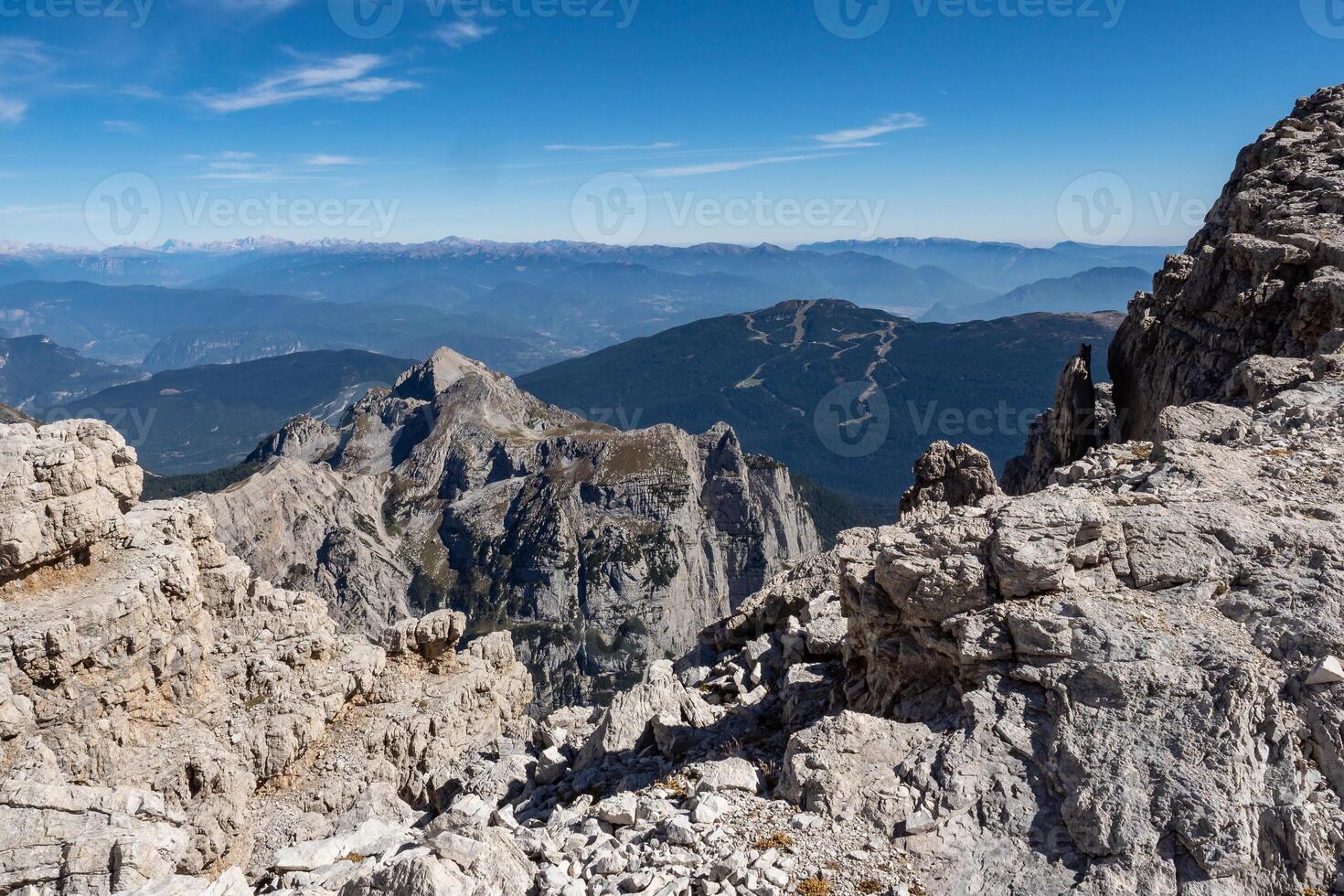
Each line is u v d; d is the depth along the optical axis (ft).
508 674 140.56
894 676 65.31
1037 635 56.08
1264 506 66.95
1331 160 195.31
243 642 110.01
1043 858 46.09
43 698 78.43
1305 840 43.29
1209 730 48.39
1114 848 45.06
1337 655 50.75
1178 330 181.06
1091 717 51.44
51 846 61.11
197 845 78.59
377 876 49.01
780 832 50.75
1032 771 50.65
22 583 82.79
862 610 67.87
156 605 88.58
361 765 105.81
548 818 65.46
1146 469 81.51
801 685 76.95
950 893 45.21
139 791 68.95
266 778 99.76
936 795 50.93
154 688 88.48
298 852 65.05
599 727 80.74
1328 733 47.19
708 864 49.06
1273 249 159.74
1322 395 100.32
